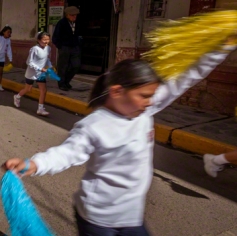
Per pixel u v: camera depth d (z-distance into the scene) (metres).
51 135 6.14
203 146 5.70
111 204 1.90
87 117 1.88
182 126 6.43
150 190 4.24
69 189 4.09
